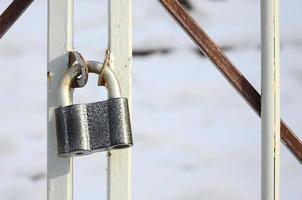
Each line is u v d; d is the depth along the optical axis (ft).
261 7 11.05
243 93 11.16
